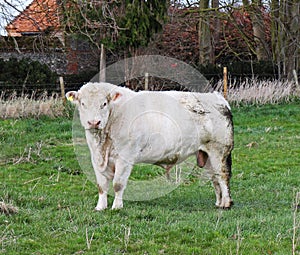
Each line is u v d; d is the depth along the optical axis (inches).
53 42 1040.8
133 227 292.0
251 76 970.7
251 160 509.7
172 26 1179.3
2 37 808.3
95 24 729.0
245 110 800.3
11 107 693.9
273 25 1146.0
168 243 267.3
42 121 681.6
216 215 318.7
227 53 1360.7
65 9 738.2
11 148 533.3
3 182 410.6
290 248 260.2
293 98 872.3
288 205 355.3
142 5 855.1
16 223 297.0
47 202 349.7
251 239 273.0
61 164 476.7
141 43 857.5
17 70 845.2
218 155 353.1
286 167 483.8
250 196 379.6
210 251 256.2
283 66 993.5
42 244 266.1
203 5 1125.1
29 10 772.6
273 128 677.3
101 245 263.9
